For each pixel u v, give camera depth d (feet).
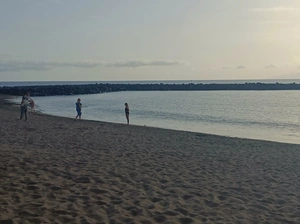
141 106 146.30
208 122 92.43
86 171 28.84
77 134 53.42
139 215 18.84
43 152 36.52
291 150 45.34
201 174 29.60
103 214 18.79
